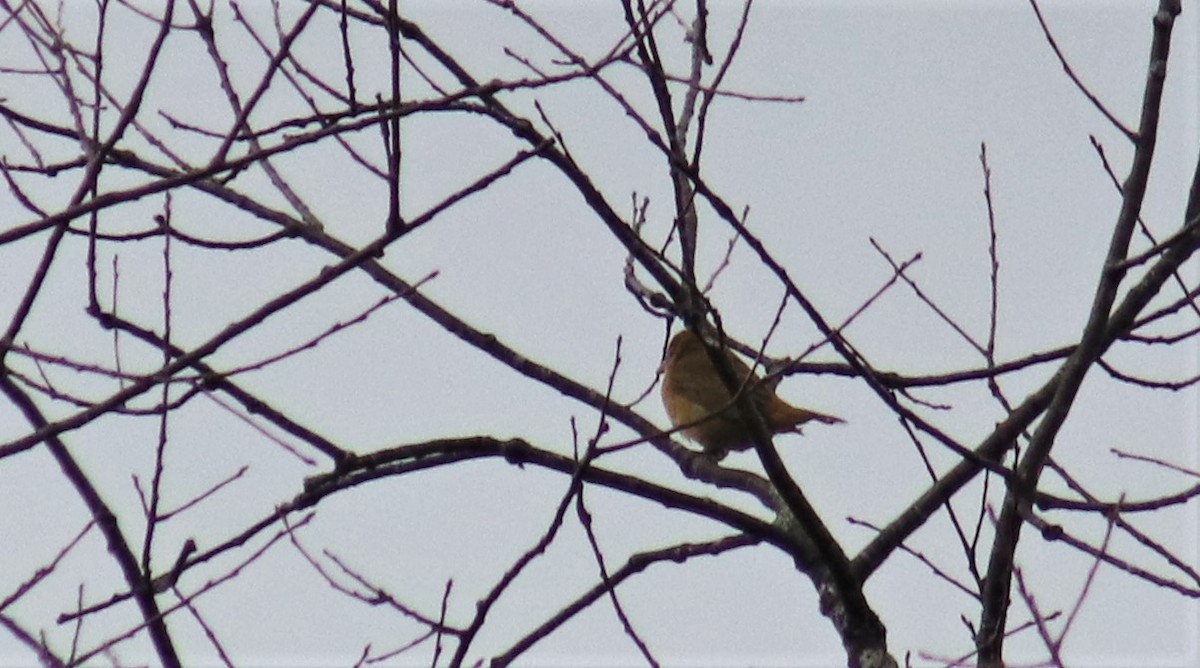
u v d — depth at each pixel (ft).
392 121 27.07
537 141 31.17
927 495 35.96
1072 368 32.30
